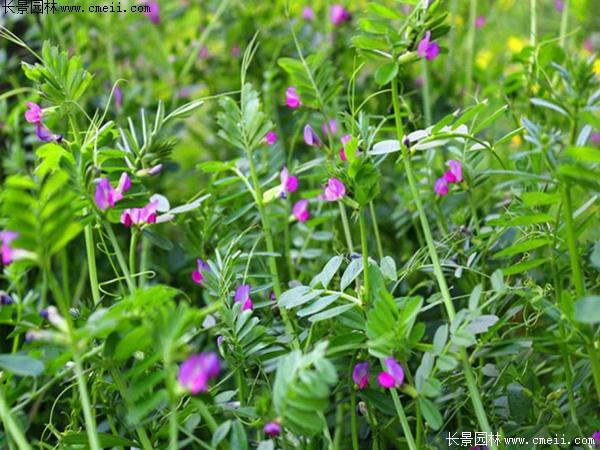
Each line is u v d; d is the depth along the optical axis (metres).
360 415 0.92
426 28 0.80
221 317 0.83
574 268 0.77
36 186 0.70
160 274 1.15
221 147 1.30
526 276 0.89
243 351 0.82
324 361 0.70
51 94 0.84
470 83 1.23
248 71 1.34
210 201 0.94
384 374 0.75
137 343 0.73
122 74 1.35
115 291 1.11
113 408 0.84
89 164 0.79
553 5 1.62
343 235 1.10
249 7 1.35
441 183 0.92
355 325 0.80
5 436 0.82
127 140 0.86
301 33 1.34
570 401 0.82
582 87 0.77
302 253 1.02
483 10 1.53
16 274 0.89
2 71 1.18
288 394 0.71
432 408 0.75
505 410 0.86
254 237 0.97
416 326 0.75
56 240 0.71
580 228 0.82
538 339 0.77
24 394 0.82
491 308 0.84
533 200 0.78
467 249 0.90
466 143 0.91
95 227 0.84
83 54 1.27
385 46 0.81
